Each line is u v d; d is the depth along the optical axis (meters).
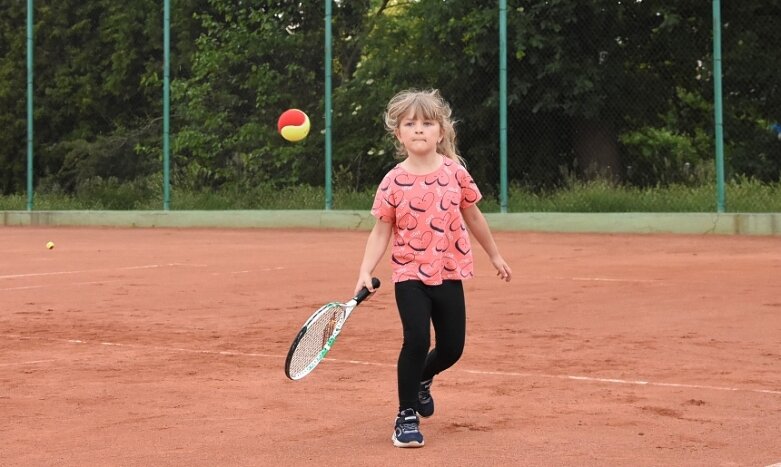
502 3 22.72
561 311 10.76
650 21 23.88
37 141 33.56
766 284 12.55
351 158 26.36
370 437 5.70
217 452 5.39
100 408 6.57
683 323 9.84
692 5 23.39
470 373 7.56
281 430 5.89
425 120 5.46
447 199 5.49
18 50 34.31
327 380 7.42
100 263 17.14
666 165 23.62
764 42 23.14
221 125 27.89
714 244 18.53
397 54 26.44
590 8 24.12
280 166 27.11
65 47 34.53
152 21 33.94
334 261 16.64
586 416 6.14
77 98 34.00
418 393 5.54
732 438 5.58
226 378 7.56
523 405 6.48
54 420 6.25
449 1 25.03
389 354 8.48
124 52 34.09
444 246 5.51
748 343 8.72
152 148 30.41
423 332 5.43
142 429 5.96
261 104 27.69
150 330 10.05
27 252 19.72
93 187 30.09
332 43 27.48
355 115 26.38
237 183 27.53
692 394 6.74
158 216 27.34
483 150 24.59
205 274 15.12
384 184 5.54
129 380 7.52
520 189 24.02
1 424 6.14
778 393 6.75
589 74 23.92
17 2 34.72
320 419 6.17
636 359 8.07
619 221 21.64
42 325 10.45
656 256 16.58
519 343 8.90
